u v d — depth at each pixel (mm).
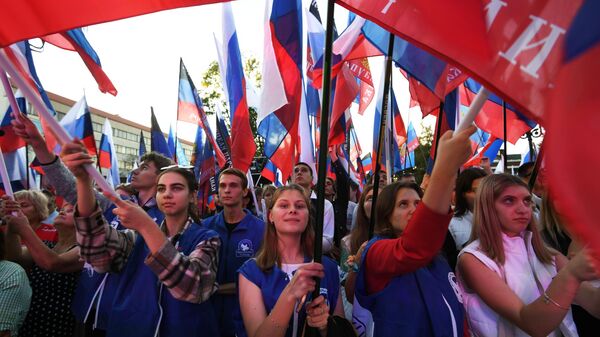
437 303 1928
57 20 1461
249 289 2189
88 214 2109
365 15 1426
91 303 2465
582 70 705
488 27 1115
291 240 2350
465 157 1506
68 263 2938
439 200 1595
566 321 2096
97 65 2551
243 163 4828
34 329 3043
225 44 5020
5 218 2783
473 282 2059
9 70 1367
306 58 5863
